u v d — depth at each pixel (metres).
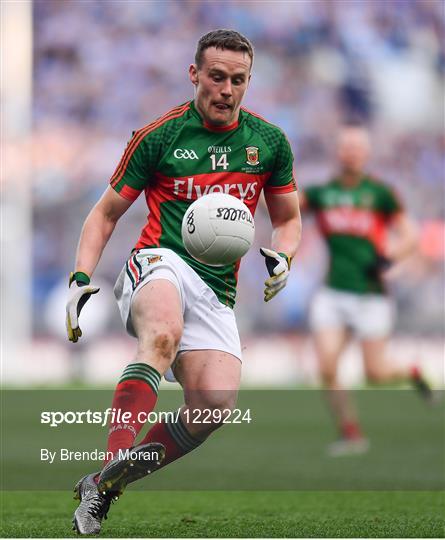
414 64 89.44
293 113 87.25
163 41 87.25
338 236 33.44
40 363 71.69
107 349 70.75
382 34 89.50
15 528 14.96
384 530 14.91
